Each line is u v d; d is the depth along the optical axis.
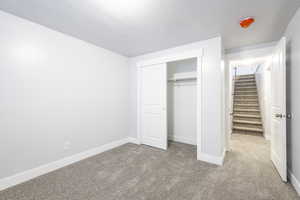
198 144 2.44
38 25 1.94
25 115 1.83
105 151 2.84
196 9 1.60
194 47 2.51
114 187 1.69
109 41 2.51
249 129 4.09
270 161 2.37
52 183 1.77
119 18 1.79
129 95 3.47
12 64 1.72
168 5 1.53
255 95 4.95
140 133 3.29
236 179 1.84
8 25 1.69
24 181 1.80
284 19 1.78
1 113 1.65
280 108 1.89
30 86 1.87
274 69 2.22
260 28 2.01
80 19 1.82
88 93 2.58
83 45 2.49
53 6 1.55
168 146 3.14
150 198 1.51
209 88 2.33
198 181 1.81
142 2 1.48
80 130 2.45
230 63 3.01
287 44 1.95
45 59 2.01
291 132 1.81
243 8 1.58
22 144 1.80
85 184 1.75
